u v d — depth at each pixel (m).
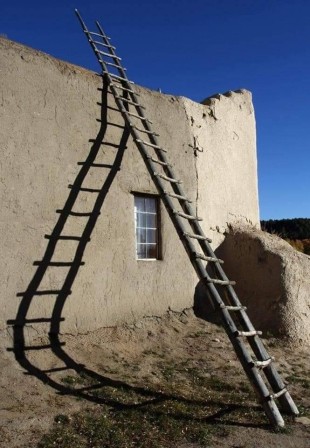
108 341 7.84
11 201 7.07
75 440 5.11
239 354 6.02
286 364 8.16
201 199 10.34
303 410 6.36
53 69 7.85
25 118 7.36
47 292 7.34
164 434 5.43
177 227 7.02
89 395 6.21
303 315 9.43
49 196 7.53
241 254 10.50
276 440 5.45
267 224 30.72
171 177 8.17
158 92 9.78
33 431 5.23
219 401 6.47
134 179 8.78
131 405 6.07
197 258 6.77
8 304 6.90
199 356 8.03
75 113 8.03
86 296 7.82
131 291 8.52
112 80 8.74
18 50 7.46
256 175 12.42
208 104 11.17
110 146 8.46
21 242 7.12
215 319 9.58
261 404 6.03
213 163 10.84
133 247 8.63
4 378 6.19
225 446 5.26
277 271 9.80
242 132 11.98
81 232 7.87
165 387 6.73
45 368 6.66
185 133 10.13
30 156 7.36
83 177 8.01
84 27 9.27
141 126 9.15
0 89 7.13
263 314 9.57
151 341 8.28
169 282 9.21
